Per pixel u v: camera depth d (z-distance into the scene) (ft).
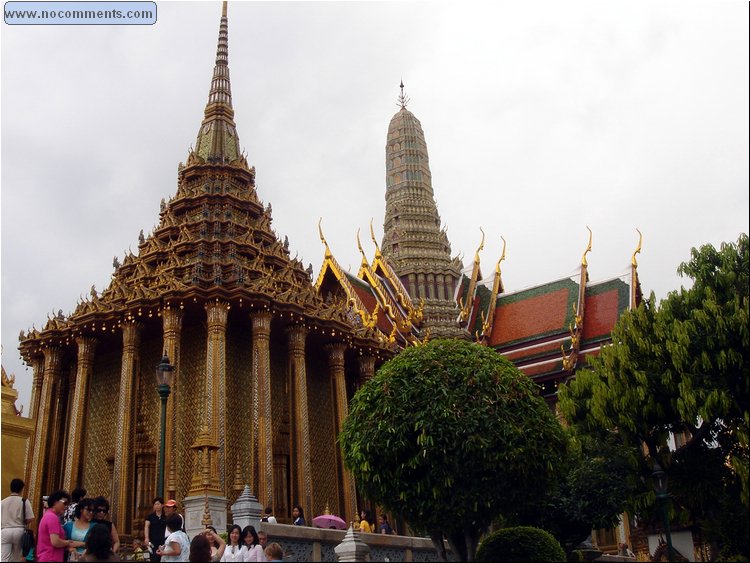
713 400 89.66
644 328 102.47
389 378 72.74
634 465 94.68
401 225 226.17
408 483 68.13
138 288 115.34
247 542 52.37
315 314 126.82
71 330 120.98
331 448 134.41
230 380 121.19
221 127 150.92
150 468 115.65
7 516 52.39
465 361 72.90
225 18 165.37
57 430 124.77
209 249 127.54
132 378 112.98
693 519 99.40
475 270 219.82
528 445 68.23
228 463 115.96
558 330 196.24
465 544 70.28
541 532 75.10
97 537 39.34
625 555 136.67
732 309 94.43
